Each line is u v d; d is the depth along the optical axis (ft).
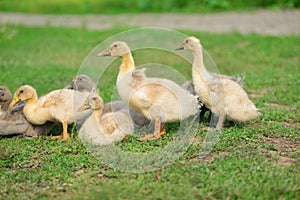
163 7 99.04
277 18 84.02
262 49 59.82
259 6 95.81
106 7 103.71
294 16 85.05
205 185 22.52
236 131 29.89
